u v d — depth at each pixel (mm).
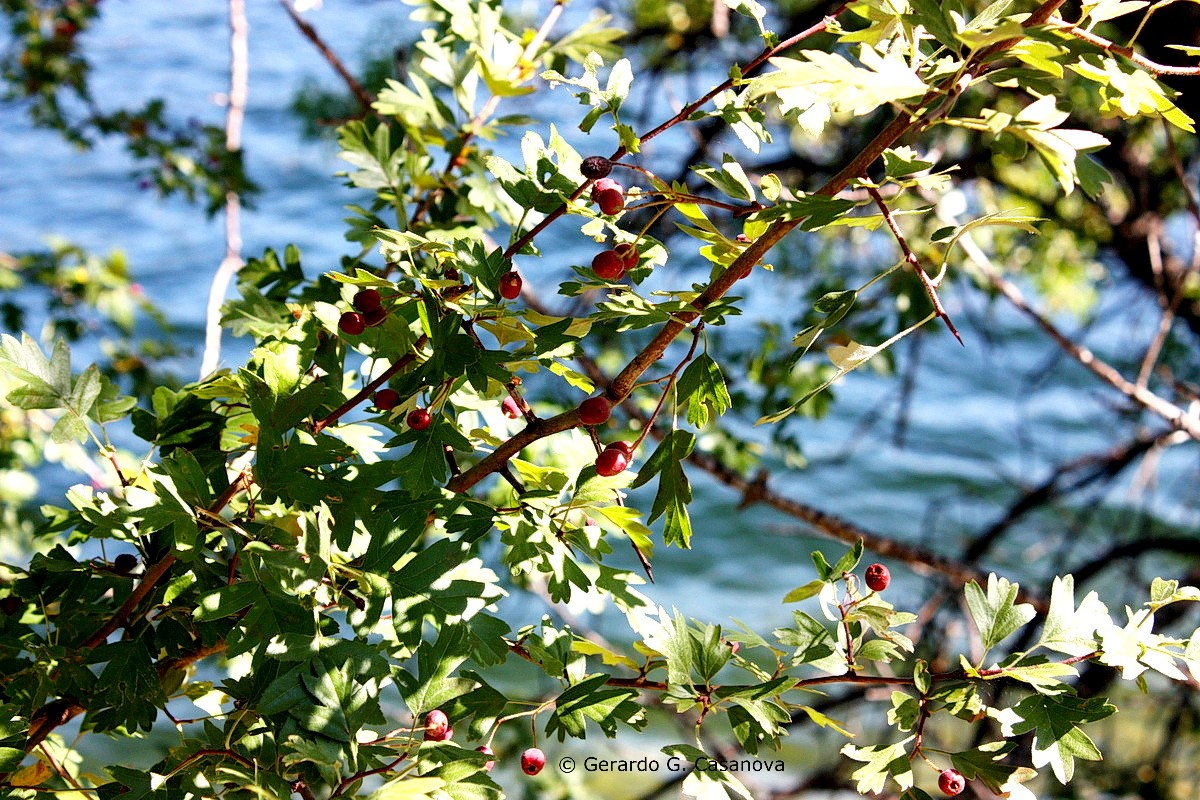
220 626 1506
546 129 3738
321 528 1461
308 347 1535
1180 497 4699
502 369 1471
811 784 3244
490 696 1478
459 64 1654
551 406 2178
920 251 2445
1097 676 2914
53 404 1501
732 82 1492
